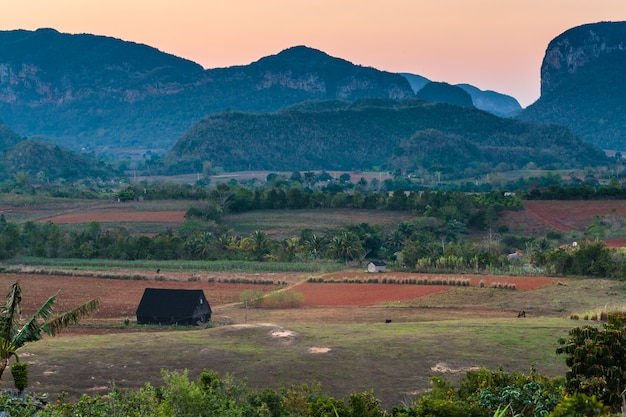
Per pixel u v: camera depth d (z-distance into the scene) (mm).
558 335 71688
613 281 118000
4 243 154875
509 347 66438
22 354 63375
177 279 128875
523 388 32375
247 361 62094
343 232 167125
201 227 184375
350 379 57000
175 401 32125
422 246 156625
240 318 94875
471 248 151375
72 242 165750
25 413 27234
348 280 123562
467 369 59375
